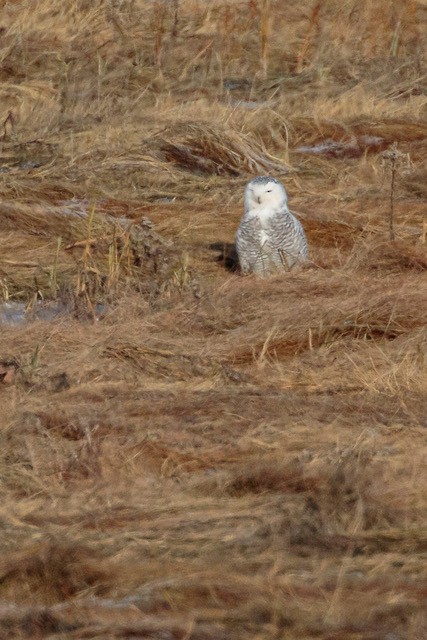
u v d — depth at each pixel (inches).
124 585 317.1
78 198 744.3
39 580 319.6
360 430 422.3
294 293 566.9
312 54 1084.5
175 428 422.9
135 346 502.9
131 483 388.5
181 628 294.0
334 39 1103.0
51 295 595.5
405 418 435.5
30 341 518.0
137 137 853.2
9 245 649.6
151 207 728.3
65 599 315.0
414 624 294.7
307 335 516.7
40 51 1034.1
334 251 655.8
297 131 877.8
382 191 764.0
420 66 1042.1
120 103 940.6
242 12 1148.5
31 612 304.2
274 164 825.5
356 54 1090.7
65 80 982.4
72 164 800.9
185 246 669.3
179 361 489.7
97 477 395.5
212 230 699.4
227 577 315.6
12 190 737.6
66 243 661.9
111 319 557.3
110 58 1034.7
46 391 464.1
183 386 473.1
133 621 299.0
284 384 474.0
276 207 620.1
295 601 305.0
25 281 609.3
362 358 493.4
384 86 999.0
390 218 665.6
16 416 434.0
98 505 370.6
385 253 633.6
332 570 322.0
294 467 384.8
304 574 319.3
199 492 380.5
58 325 540.1
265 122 884.6
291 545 335.6
